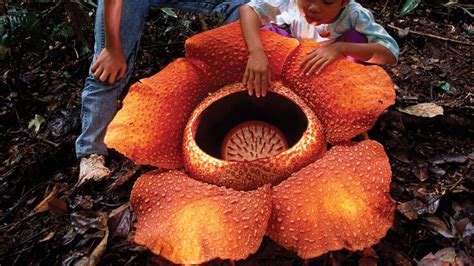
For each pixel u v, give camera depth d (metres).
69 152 1.79
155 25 2.38
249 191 1.07
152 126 1.21
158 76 1.26
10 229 1.51
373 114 1.17
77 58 2.22
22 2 2.09
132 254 1.39
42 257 1.42
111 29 1.49
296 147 1.12
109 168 1.69
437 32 2.44
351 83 1.21
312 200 1.03
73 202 1.57
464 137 1.79
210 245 0.99
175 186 1.11
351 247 1.00
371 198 1.04
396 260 1.33
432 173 1.62
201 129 1.21
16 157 1.76
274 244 1.33
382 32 1.53
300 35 1.62
